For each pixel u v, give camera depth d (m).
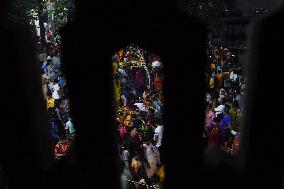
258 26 2.39
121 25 2.50
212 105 7.71
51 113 7.86
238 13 9.23
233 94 8.86
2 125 2.76
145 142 6.42
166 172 2.85
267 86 2.43
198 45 2.45
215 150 3.20
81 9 2.49
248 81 2.63
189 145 2.71
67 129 7.57
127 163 6.34
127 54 11.43
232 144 6.77
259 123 2.54
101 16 2.48
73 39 2.55
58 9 10.18
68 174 2.95
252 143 2.61
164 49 2.51
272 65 2.38
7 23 2.63
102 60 2.61
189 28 2.41
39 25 13.45
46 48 12.63
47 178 2.98
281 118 2.45
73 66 2.62
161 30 2.46
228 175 2.70
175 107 2.63
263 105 2.48
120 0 2.43
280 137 2.49
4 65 2.63
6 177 2.98
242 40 10.13
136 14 2.46
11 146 2.85
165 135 2.73
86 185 2.94
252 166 2.64
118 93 9.50
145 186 6.05
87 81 2.66
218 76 9.95
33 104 2.93
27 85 2.82
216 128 6.93
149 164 6.23
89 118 2.74
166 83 2.59
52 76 10.74
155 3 2.41
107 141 2.83
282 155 2.53
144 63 11.06
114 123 2.85
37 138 2.98
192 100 2.58
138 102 9.16
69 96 2.72
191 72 2.52
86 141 2.82
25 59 2.78
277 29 2.30
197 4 5.62
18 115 2.78
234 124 7.14
